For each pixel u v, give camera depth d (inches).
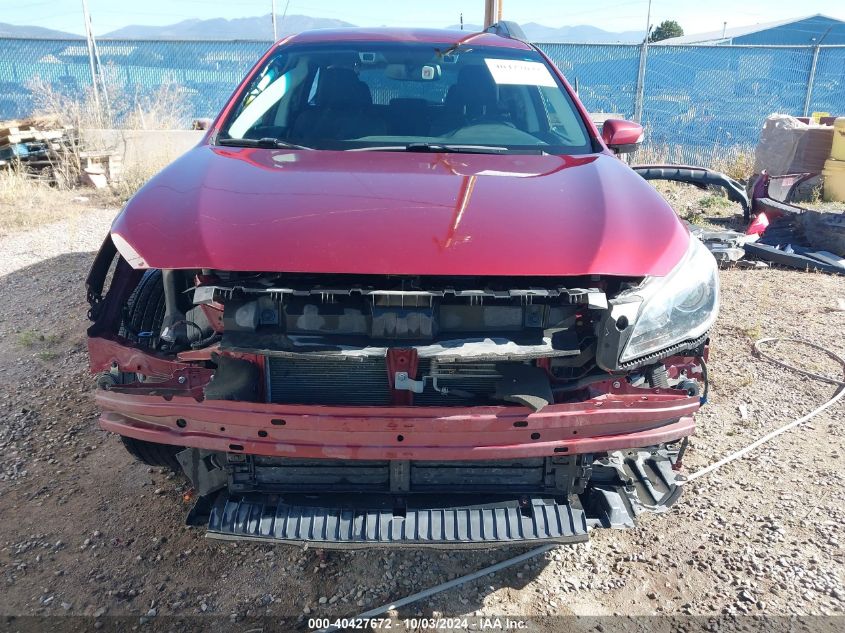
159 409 90.8
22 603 102.4
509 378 91.0
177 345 101.0
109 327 103.7
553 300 87.4
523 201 98.7
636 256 92.3
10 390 167.9
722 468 139.2
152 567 110.7
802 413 161.0
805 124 432.8
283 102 141.0
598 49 576.4
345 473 95.4
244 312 86.0
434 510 93.9
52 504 125.6
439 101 142.6
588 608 104.3
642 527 122.3
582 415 90.4
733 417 158.9
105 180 408.5
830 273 271.7
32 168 411.8
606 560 114.6
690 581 109.8
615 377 95.9
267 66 149.3
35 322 210.1
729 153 540.4
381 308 84.8
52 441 146.3
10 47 544.7
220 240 89.0
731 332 208.7
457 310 87.2
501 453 89.7
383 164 113.3
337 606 103.7
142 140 437.4
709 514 125.3
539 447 90.5
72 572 109.1
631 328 88.7
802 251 290.5
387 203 95.6
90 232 313.0
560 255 88.6
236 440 89.8
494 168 113.9
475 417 87.7
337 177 104.4
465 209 95.0
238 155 116.9
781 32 1616.6
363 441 88.3
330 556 114.0
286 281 87.7
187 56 560.4
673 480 105.4
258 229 90.2
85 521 121.1
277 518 93.3
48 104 458.3
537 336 87.7
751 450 145.0
